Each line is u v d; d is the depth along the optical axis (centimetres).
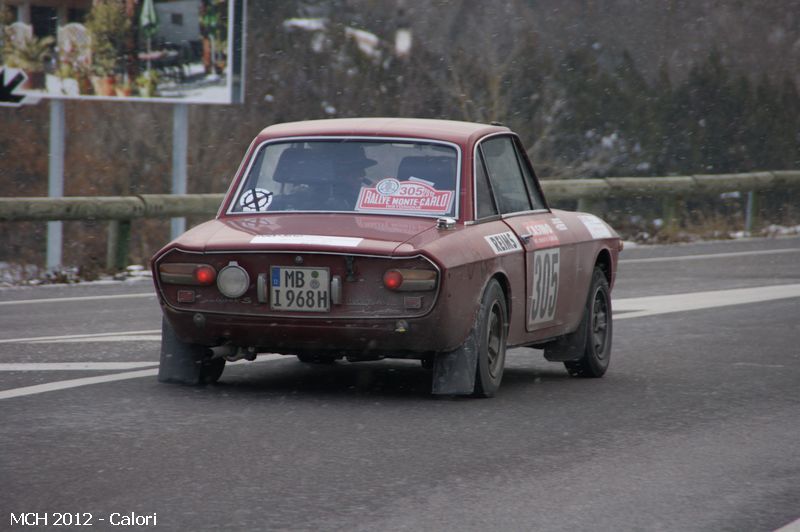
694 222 8531
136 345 2994
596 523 1518
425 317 2180
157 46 6238
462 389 2288
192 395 2300
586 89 9394
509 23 10344
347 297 2200
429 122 2570
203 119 8888
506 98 9244
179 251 2262
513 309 2436
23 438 1902
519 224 2534
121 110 8525
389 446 1908
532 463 1828
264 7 9469
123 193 8356
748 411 2302
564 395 2455
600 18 11081
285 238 2227
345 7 9925
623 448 1953
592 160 9156
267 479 1683
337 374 2666
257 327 2228
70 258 7525
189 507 1538
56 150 6106
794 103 9962
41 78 6009
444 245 2222
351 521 1495
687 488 1703
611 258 2900
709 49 11269
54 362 2692
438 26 10219
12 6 5953
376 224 2298
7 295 4259
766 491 1697
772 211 8888
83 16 6072
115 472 1702
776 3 11425
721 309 4003
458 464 1805
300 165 2455
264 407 2200
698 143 9562
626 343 3278
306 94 9281
